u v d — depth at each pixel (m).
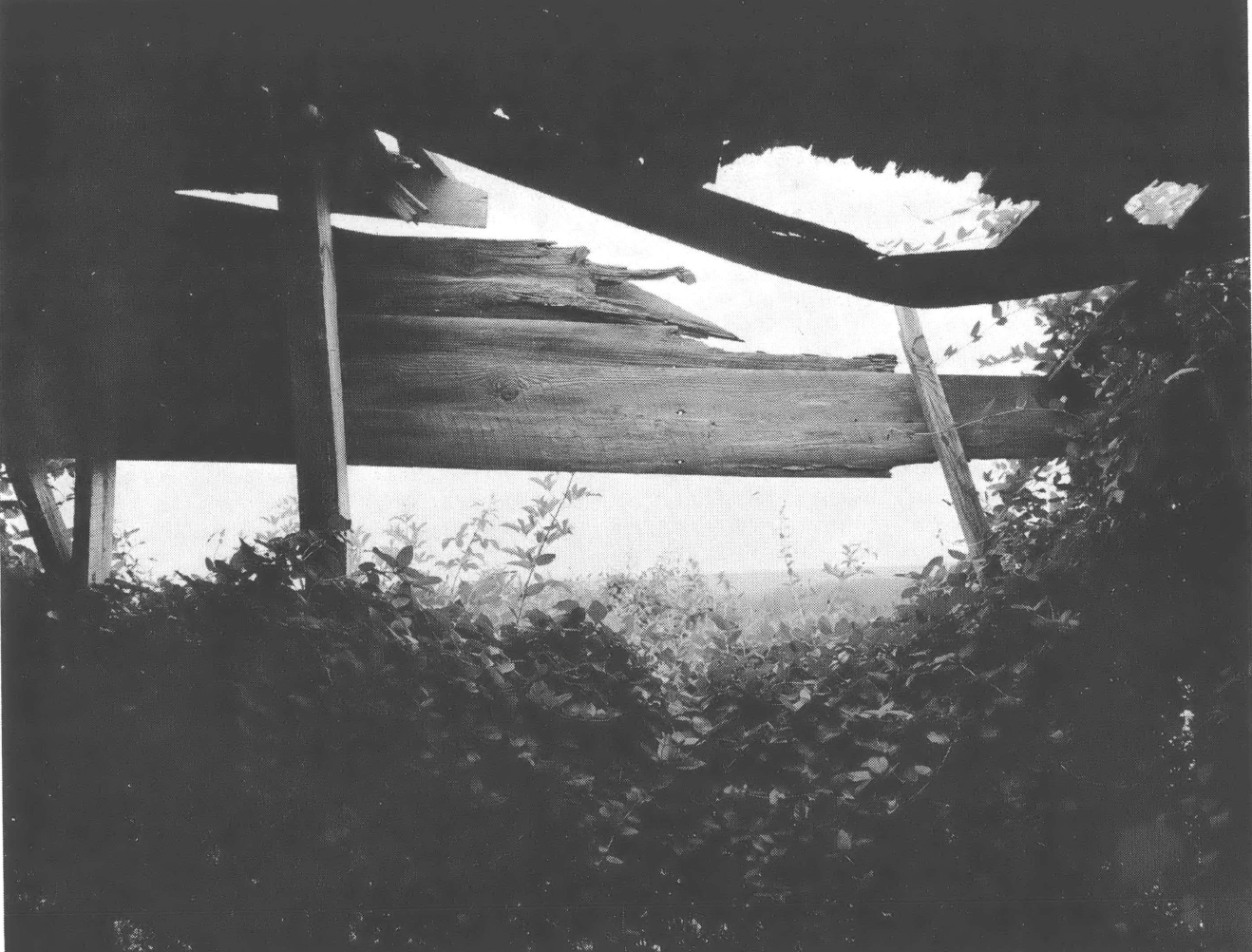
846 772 3.20
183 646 2.73
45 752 2.75
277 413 3.71
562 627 3.12
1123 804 3.31
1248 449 3.41
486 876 2.91
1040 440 4.47
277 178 3.20
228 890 2.79
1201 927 3.28
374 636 2.79
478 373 4.07
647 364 4.22
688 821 3.08
